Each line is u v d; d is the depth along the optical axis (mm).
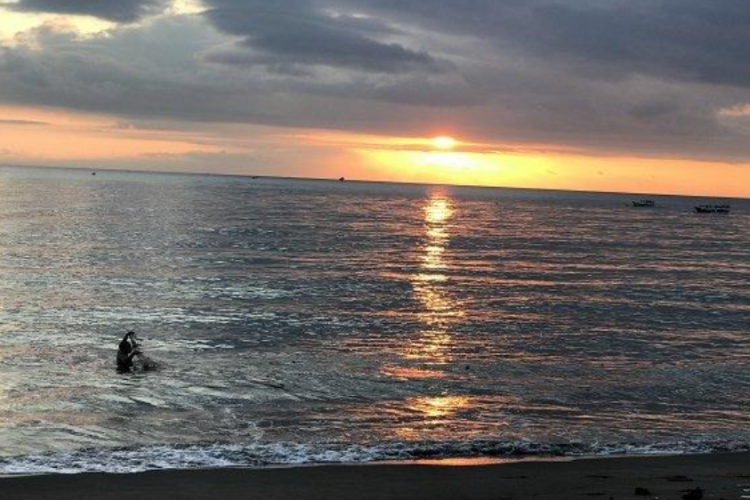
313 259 59594
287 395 21047
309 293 42188
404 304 39688
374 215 132000
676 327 34875
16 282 41438
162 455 15375
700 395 22234
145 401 20094
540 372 24922
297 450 15922
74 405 19547
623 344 30500
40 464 14625
